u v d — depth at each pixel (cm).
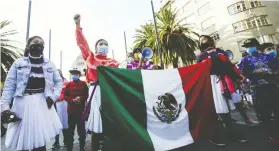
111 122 252
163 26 2062
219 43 2680
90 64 294
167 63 2047
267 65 351
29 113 217
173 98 303
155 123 282
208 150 294
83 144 371
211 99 325
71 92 412
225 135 361
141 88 290
